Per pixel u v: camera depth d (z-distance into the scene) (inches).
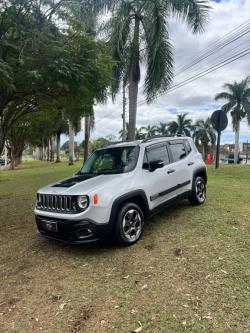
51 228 198.2
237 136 1803.6
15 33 300.7
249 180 467.2
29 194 456.8
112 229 193.9
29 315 139.4
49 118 666.8
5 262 201.0
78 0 340.8
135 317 129.0
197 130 2476.6
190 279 154.7
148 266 173.6
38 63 298.7
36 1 298.5
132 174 215.0
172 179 250.7
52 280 169.9
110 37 509.7
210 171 609.3
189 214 265.4
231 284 146.2
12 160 1330.0
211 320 121.7
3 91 327.3
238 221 238.4
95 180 207.6
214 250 186.1
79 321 131.0
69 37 322.3
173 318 125.4
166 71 521.7
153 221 253.1
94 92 367.6
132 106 564.7
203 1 508.1
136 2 513.0
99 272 173.0
